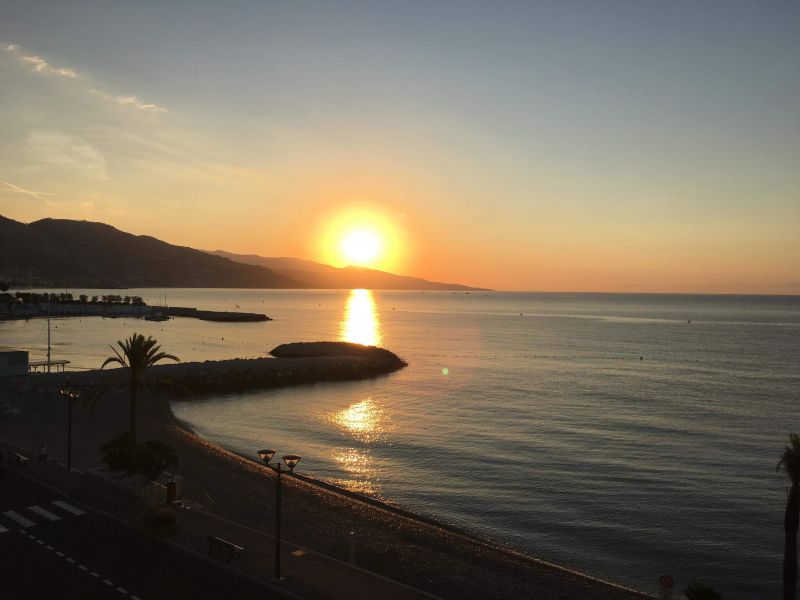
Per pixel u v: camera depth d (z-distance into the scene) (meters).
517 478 46.53
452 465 50.03
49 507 32.44
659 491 43.53
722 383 96.00
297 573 25.19
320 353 122.81
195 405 77.69
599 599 26.86
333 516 35.94
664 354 139.88
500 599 26.02
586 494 42.94
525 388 91.25
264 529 32.75
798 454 22.73
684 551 33.81
